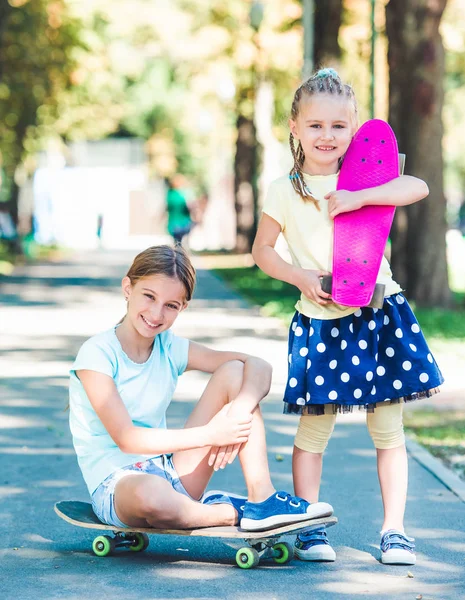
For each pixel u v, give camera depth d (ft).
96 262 140.97
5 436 31.78
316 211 19.21
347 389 18.83
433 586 17.81
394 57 70.18
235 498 18.90
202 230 245.65
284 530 17.92
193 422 18.78
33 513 22.89
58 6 110.83
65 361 48.62
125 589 17.47
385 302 19.20
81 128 156.76
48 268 125.39
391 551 19.06
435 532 21.44
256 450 18.37
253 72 112.37
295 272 19.04
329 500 24.22
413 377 19.07
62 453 29.35
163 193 265.13
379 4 90.68
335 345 18.95
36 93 119.85
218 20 111.86
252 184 132.98
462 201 254.68
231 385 18.57
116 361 18.85
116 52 141.18
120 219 256.32
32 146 141.28
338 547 20.36
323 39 87.61
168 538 20.93
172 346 19.56
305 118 19.17
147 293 18.65
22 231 148.56
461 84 140.26
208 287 95.76
